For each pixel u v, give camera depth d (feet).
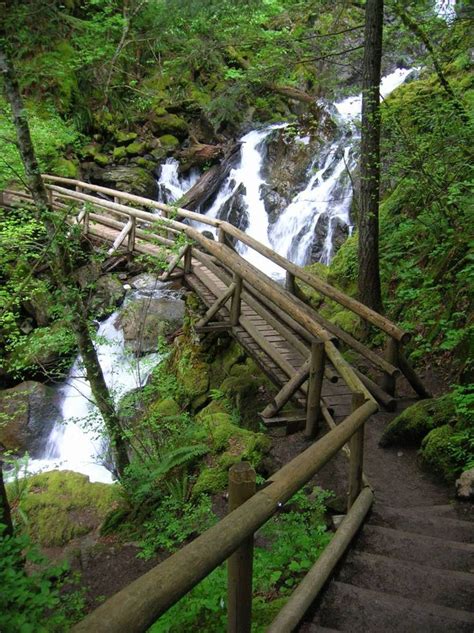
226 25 30.99
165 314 32.71
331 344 17.61
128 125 55.57
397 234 29.25
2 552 9.55
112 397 22.24
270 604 11.00
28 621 7.89
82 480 23.04
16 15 26.32
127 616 4.09
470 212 23.29
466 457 15.37
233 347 27.84
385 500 14.70
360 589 9.86
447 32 27.91
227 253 23.84
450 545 11.68
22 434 30.01
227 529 5.77
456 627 8.77
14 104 19.29
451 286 24.04
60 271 21.03
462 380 19.94
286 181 49.55
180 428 22.81
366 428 19.22
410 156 26.84
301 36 30.68
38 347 23.59
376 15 24.08
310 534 13.50
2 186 28.71
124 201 48.34
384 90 50.60
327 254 41.81
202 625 10.55
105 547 18.69
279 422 18.75
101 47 41.57
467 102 28.73
